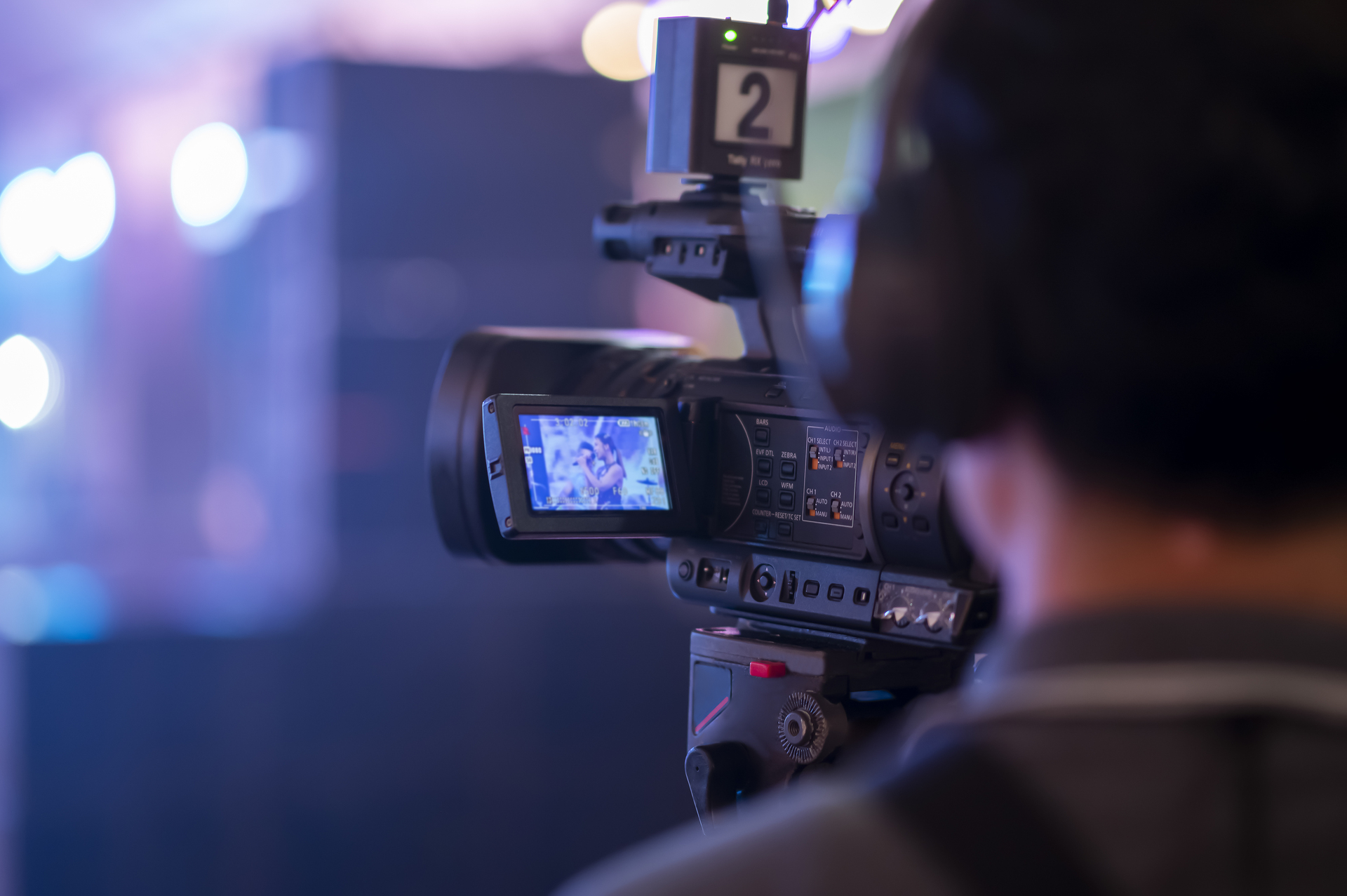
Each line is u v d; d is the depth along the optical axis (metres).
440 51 7.76
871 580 1.34
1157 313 0.36
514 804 5.78
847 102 6.89
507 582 6.01
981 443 0.43
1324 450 0.37
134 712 5.35
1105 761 0.38
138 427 10.77
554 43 7.68
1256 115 0.36
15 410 11.62
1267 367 0.36
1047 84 0.38
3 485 11.54
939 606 1.29
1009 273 0.38
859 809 0.41
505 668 5.82
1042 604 0.42
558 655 5.87
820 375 0.48
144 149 10.62
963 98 0.39
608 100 7.69
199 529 10.52
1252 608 0.39
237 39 8.36
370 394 7.46
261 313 9.16
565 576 6.05
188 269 10.61
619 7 6.87
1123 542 0.40
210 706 5.46
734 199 1.53
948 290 0.40
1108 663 0.39
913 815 0.40
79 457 11.48
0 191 11.64
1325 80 0.36
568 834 5.83
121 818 5.31
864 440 1.34
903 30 0.43
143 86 10.02
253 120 8.91
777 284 1.33
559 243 7.70
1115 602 0.40
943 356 0.40
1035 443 0.41
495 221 7.62
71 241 11.14
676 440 1.49
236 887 5.44
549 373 1.65
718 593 1.48
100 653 5.31
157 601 7.71
